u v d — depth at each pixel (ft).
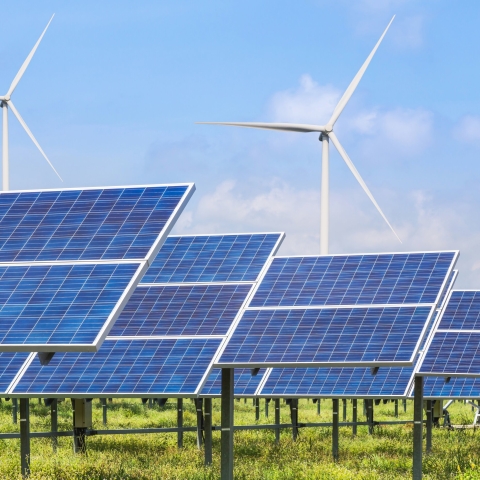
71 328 50.47
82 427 100.89
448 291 112.37
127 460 99.96
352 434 140.97
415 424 87.25
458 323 103.30
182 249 100.17
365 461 103.91
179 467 94.53
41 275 55.93
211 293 87.71
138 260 55.67
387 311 79.05
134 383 76.48
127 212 61.21
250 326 79.82
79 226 60.95
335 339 76.02
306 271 90.53
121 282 53.83
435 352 93.40
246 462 101.81
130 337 82.38
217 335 79.71
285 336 76.79
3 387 78.59
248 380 106.93
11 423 153.99
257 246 98.12
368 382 104.32
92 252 57.62
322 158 153.38
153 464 96.68
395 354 72.79
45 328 50.80
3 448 112.57
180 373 75.87
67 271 55.77
